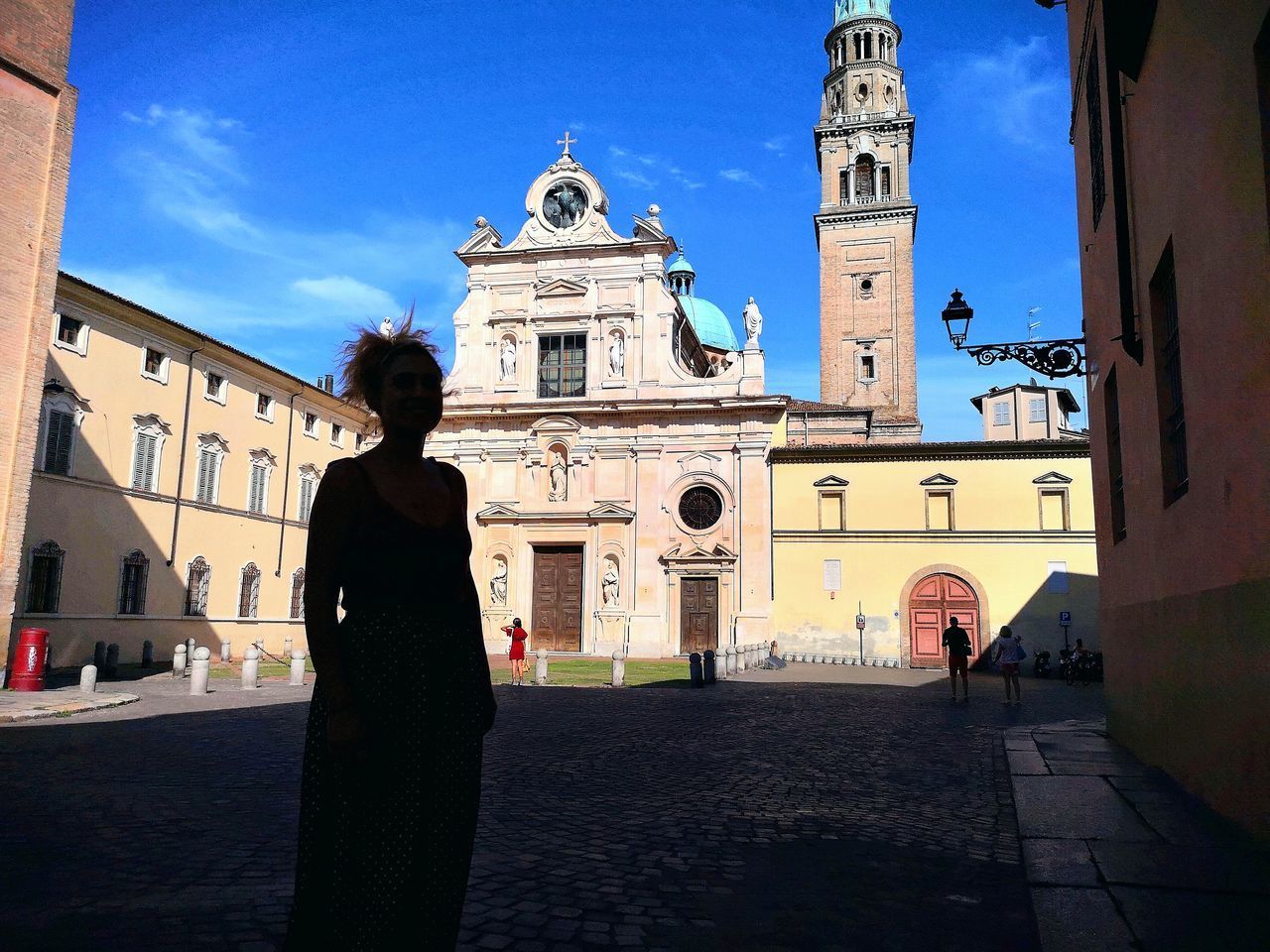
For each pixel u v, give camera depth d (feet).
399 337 10.93
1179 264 27.84
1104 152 40.91
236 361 118.83
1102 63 40.22
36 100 69.46
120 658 98.68
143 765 34.73
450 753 9.59
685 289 220.84
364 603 9.64
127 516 100.32
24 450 67.36
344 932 8.83
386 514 9.73
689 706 62.59
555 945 15.96
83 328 95.09
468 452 140.26
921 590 121.49
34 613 88.63
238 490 119.44
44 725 47.55
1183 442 31.07
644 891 19.47
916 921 17.65
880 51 215.31
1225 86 22.36
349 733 8.97
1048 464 120.16
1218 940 15.34
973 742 45.37
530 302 143.33
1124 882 18.98
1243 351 21.98
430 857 9.22
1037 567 118.62
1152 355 32.89
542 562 137.39
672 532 132.05
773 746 43.50
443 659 9.70
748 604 126.11
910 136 204.95
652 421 135.03
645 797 30.25
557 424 136.87
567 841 23.84
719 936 16.69
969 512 121.39
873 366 196.13
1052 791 29.71
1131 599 39.52
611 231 141.79
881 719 55.98
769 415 131.23
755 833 25.22
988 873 21.25
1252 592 22.25
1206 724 26.96
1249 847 22.03
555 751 40.70
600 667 104.83
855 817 27.43
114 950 15.33
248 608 121.19
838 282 200.13
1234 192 22.04
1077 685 95.04
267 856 21.59
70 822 24.93
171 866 20.66
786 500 127.85
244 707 57.16
